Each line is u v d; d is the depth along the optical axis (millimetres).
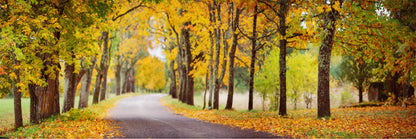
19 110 10281
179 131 9523
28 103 26594
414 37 8633
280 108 13156
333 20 10891
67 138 7754
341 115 12664
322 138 7504
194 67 22859
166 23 25938
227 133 8969
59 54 10727
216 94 19578
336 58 23672
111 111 20250
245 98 29031
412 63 8859
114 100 33625
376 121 10289
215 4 17734
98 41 11812
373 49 12406
